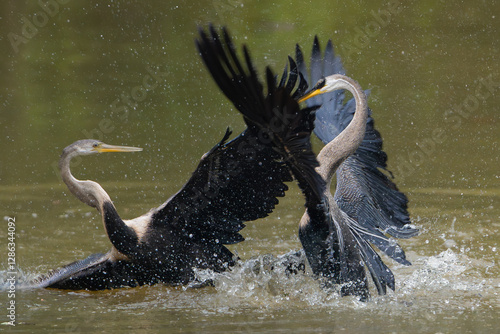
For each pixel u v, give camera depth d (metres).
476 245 11.07
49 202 13.59
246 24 23.42
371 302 8.98
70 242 11.52
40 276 10.05
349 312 8.55
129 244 9.79
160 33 24.41
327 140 11.03
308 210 8.89
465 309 8.62
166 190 14.08
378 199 10.32
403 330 7.75
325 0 24.89
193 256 10.10
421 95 19.95
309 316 8.41
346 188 10.30
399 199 10.38
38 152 16.42
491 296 9.13
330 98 11.35
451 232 11.65
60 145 16.83
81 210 13.27
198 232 10.14
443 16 25.98
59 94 20.25
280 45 21.58
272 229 12.16
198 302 9.18
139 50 23.45
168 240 10.02
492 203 13.14
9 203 13.41
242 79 7.52
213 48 7.50
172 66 22.42
